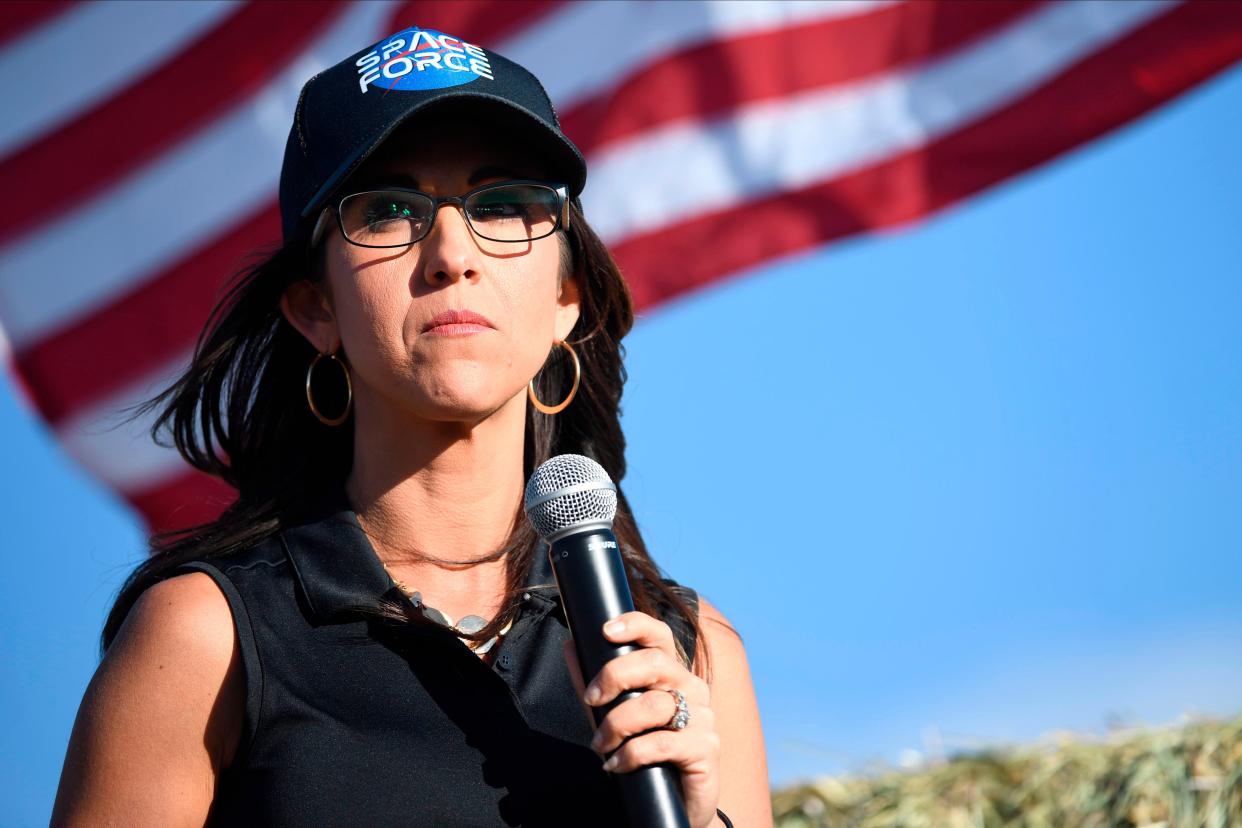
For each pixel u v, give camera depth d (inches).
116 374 438.3
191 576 189.6
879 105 455.8
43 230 442.3
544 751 185.9
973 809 330.3
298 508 205.0
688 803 170.6
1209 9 450.0
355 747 180.7
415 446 200.1
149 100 445.7
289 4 446.6
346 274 194.9
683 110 453.1
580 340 224.7
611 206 450.3
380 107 195.3
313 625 188.7
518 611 197.6
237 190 443.5
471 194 194.7
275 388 219.3
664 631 171.6
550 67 452.8
